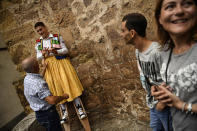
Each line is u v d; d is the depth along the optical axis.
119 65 2.65
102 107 3.11
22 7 2.90
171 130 1.51
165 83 0.98
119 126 2.87
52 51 2.65
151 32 2.11
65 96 2.23
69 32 2.85
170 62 0.95
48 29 2.93
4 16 3.00
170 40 0.98
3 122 3.85
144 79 1.47
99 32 2.63
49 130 2.29
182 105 0.88
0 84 3.66
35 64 2.12
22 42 3.05
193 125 0.90
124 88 2.75
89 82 3.04
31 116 2.73
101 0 2.44
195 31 0.84
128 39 1.45
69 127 2.95
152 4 2.03
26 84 2.11
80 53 2.92
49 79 2.71
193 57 0.83
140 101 2.62
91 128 2.99
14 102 3.79
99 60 2.85
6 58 3.53
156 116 1.67
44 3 2.81
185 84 0.86
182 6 0.82
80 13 2.67
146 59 1.30
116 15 2.38
